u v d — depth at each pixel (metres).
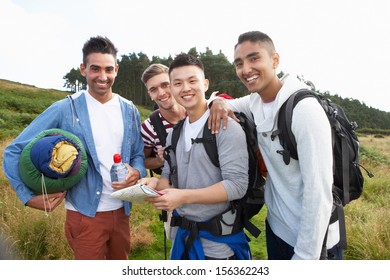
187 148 2.22
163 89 2.94
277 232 2.25
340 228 2.04
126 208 2.72
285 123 1.98
